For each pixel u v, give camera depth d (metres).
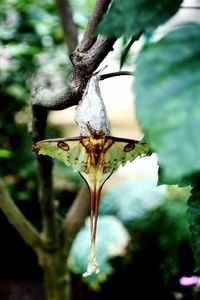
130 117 5.64
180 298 2.39
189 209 0.82
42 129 1.35
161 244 2.56
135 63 0.51
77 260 2.53
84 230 2.69
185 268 2.44
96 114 0.85
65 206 2.97
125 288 2.60
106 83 7.12
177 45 0.51
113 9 0.58
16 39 2.36
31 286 2.67
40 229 2.74
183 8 0.59
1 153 1.96
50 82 2.96
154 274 2.58
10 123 3.04
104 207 2.98
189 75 0.49
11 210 1.68
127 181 3.16
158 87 0.49
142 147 0.80
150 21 0.57
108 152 0.80
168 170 0.46
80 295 2.59
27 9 2.43
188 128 0.47
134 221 2.83
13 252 2.80
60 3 1.77
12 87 2.96
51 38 2.55
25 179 2.93
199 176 0.79
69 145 0.81
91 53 0.92
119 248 2.66
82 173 0.81
